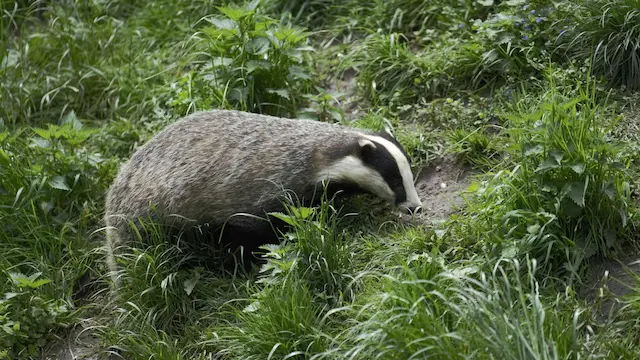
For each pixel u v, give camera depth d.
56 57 10.88
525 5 9.30
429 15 10.23
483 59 9.23
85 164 9.13
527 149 7.10
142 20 11.30
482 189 7.59
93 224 8.93
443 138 8.86
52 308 7.91
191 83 9.63
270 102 9.51
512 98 8.77
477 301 6.25
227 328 7.19
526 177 7.16
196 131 8.13
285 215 7.49
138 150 8.37
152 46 11.09
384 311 6.39
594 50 8.80
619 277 6.89
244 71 9.45
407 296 6.27
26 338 7.74
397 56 9.67
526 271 6.84
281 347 6.66
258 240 7.87
